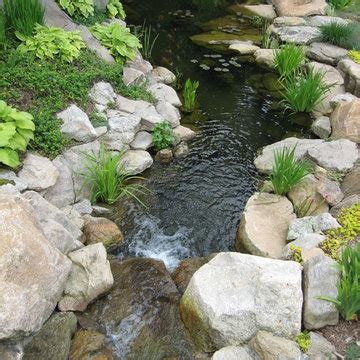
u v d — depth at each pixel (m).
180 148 6.42
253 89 8.02
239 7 11.16
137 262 4.71
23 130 5.12
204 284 4.00
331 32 8.87
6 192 4.36
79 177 5.42
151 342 3.99
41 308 3.76
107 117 6.16
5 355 3.51
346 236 4.60
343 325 3.82
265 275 3.93
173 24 10.04
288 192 5.53
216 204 5.64
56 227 4.42
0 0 6.56
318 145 6.09
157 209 5.52
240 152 6.51
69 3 7.38
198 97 7.68
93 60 6.69
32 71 5.89
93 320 4.13
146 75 7.50
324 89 7.31
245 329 3.78
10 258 3.68
